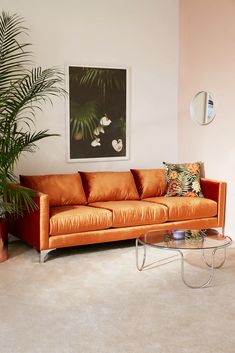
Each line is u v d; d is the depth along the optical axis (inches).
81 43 213.3
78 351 101.6
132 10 223.9
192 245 149.6
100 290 140.6
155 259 175.6
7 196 179.5
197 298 134.4
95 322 117.1
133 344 105.0
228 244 151.6
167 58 234.7
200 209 200.1
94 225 177.0
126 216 183.9
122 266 165.9
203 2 216.5
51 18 205.5
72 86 213.0
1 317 119.8
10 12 196.5
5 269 161.2
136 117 230.5
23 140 177.5
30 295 135.9
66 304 129.0
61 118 212.2
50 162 211.9
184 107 233.9
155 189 216.1
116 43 221.6
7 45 194.4
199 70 221.6
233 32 199.0
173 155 239.3
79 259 174.7
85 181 205.5
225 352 101.3
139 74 229.0
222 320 118.7
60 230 170.4
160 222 192.2
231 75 201.8
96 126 220.2
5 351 101.3
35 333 110.5
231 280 151.2
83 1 211.9
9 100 187.5
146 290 140.9
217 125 212.2
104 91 220.7
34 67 203.8
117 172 212.7
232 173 204.2
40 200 166.1
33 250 186.5
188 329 113.3
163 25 232.1
